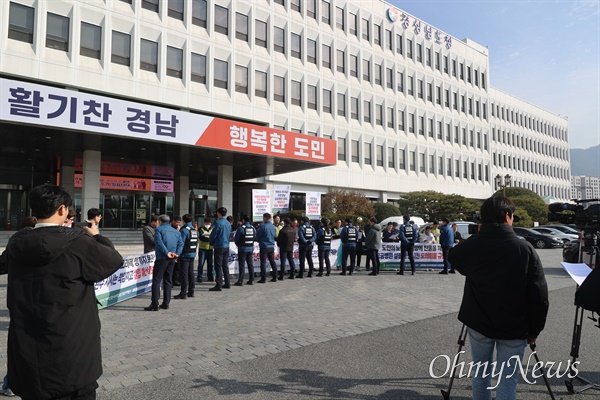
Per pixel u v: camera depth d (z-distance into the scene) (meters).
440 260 13.88
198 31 23.84
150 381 3.97
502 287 2.72
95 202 18.16
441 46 41.97
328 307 7.57
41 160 21.25
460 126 43.53
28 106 12.73
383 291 9.44
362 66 34.03
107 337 5.52
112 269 2.48
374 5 35.41
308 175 30.12
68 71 18.98
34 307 2.22
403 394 3.71
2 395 3.76
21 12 17.95
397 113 36.75
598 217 4.62
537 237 24.17
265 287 10.04
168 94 22.34
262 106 26.80
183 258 8.39
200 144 16.69
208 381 3.98
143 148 17.53
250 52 26.38
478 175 45.53
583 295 3.16
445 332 5.79
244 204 29.81
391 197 36.09
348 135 32.44
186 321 6.45
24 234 2.28
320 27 31.06
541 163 60.84
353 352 4.89
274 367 4.37
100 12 20.12
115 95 20.62
